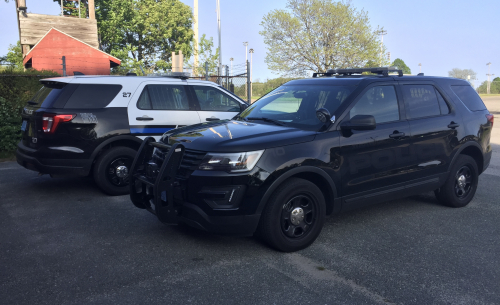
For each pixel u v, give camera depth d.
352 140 4.32
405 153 4.77
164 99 6.52
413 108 4.99
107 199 5.90
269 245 4.09
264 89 21.80
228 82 12.88
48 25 22.05
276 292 3.26
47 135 5.57
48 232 4.55
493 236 4.54
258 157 3.77
